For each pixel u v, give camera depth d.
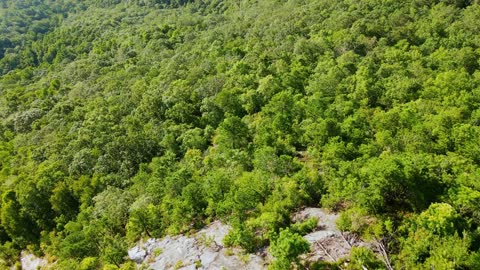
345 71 73.56
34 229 66.25
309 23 110.12
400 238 30.31
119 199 55.69
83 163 68.81
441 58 75.81
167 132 73.06
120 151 69.19
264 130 58.94
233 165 52.09
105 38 174.12
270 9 144.62
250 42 108.12
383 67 72.06
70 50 172.62
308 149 53.00
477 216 30.72
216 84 83.56
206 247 40.81
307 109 60.91
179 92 83.06
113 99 93.06
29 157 77.56
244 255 37.50
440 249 27.25
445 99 56.47
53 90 118.19
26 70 159.62
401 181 33.88
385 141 46.72
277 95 67.00
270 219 38.00
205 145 67.62
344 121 53.69
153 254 43.44
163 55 127.25
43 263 59.09
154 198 52.38
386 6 109.19
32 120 96.94
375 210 34.38
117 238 48.81
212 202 44.62
